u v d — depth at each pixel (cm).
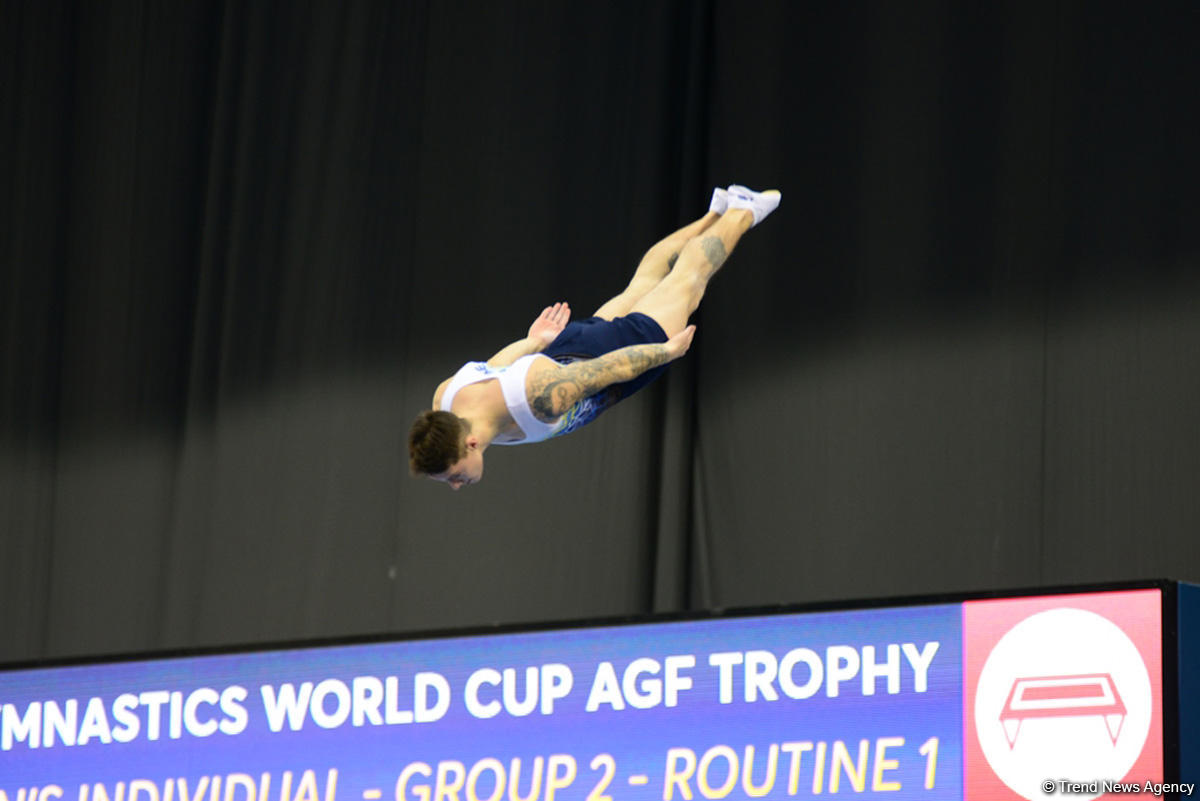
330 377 2409
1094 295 2059
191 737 1948
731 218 1775
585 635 1798
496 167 2391
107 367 2542
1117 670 1556
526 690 1805
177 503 2448
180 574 2417
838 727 1666
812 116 2253
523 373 1576
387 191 2447
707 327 2253
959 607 1644
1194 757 1529
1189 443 1980
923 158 2178
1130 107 2089
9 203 2631
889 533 2094
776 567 2145
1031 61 2152
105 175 2606
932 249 2150
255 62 2538
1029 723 1584
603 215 2312
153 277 2552
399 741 1845
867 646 1675
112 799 1966
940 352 2117
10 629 2506
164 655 1992
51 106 2641
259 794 1895
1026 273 2095
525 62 2411
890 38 2230
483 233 2377
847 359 2164
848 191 2214
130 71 2625
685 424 2211
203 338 2486
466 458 1541
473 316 2355
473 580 2269
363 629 2309
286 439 2408
